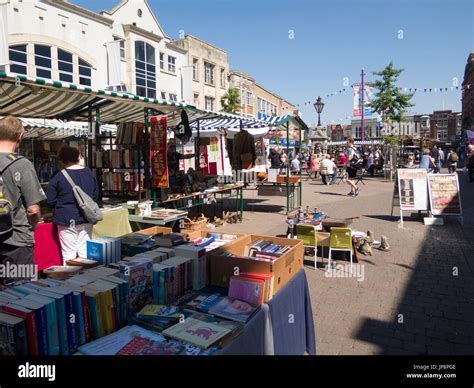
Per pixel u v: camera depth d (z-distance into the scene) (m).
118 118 8.63
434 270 5.84
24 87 5.02
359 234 6.76
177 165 8.07
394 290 5.07
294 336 3.12
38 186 2.97
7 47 13.55
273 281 2.80
